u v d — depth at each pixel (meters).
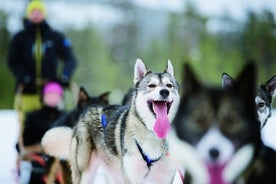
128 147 5.55
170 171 5.50
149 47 50.34
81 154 6.38
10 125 14.78
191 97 3.29
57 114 7.58
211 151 3.18
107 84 48.44
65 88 8.23
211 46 46.72
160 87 5.50
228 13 48.03
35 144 7.33
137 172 5.54
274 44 44.84
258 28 45.06
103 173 6.97
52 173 6.73
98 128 6.29
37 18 8.23
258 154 3.39
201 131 3.22
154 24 51.84
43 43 8.30
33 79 8.20
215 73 45.34
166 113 5.52
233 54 45.97
